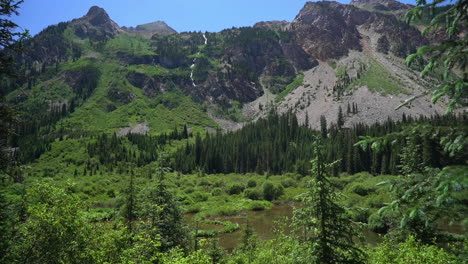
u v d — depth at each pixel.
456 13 4.85
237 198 78.75
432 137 5.24
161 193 22.12
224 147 132.25
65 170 106.69
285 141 131.00
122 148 133.38
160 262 13.35
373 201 49.28
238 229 48.81
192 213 63.69
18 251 9.99
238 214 61.50
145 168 110.94
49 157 117.94
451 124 5.01
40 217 10.05
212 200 76.25
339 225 10.76
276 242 20.39
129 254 12.30
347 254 10.91
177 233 21.61
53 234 10.22
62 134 154.75
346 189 68.50
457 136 5.07
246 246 25.16
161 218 21.09
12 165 10.83
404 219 5.32
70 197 11.42
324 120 153.12
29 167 11.54
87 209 12.84
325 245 10.54
